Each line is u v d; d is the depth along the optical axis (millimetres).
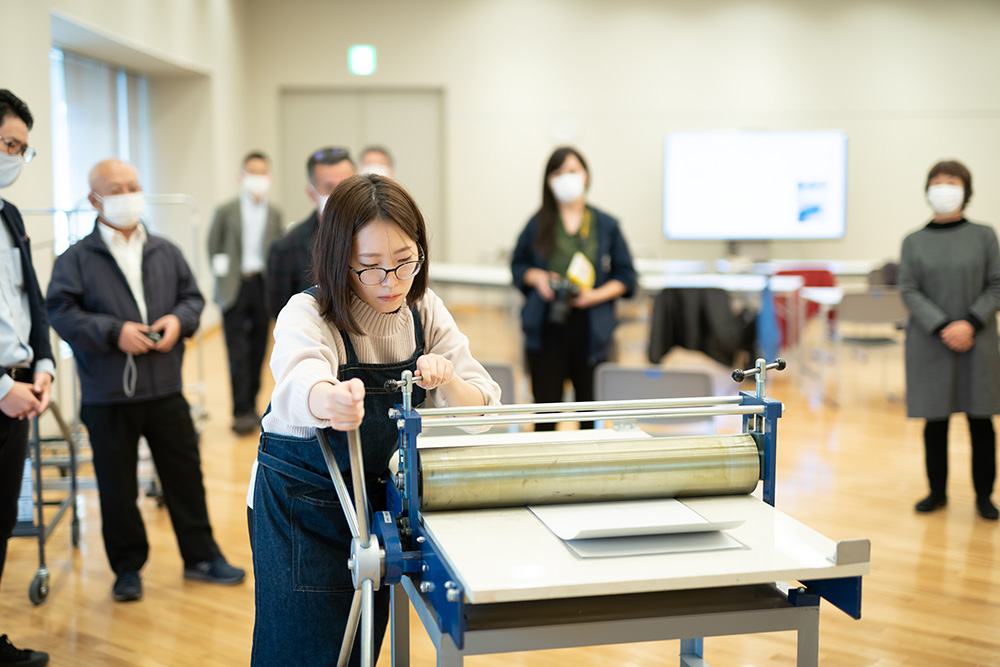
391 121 9969
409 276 1476
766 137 8633
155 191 8305
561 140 9531
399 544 1399
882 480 4141
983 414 3494
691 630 1394
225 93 8781
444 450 1459
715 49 9578
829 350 7512
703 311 5203
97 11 5691
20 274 2459
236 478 4195
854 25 9391
